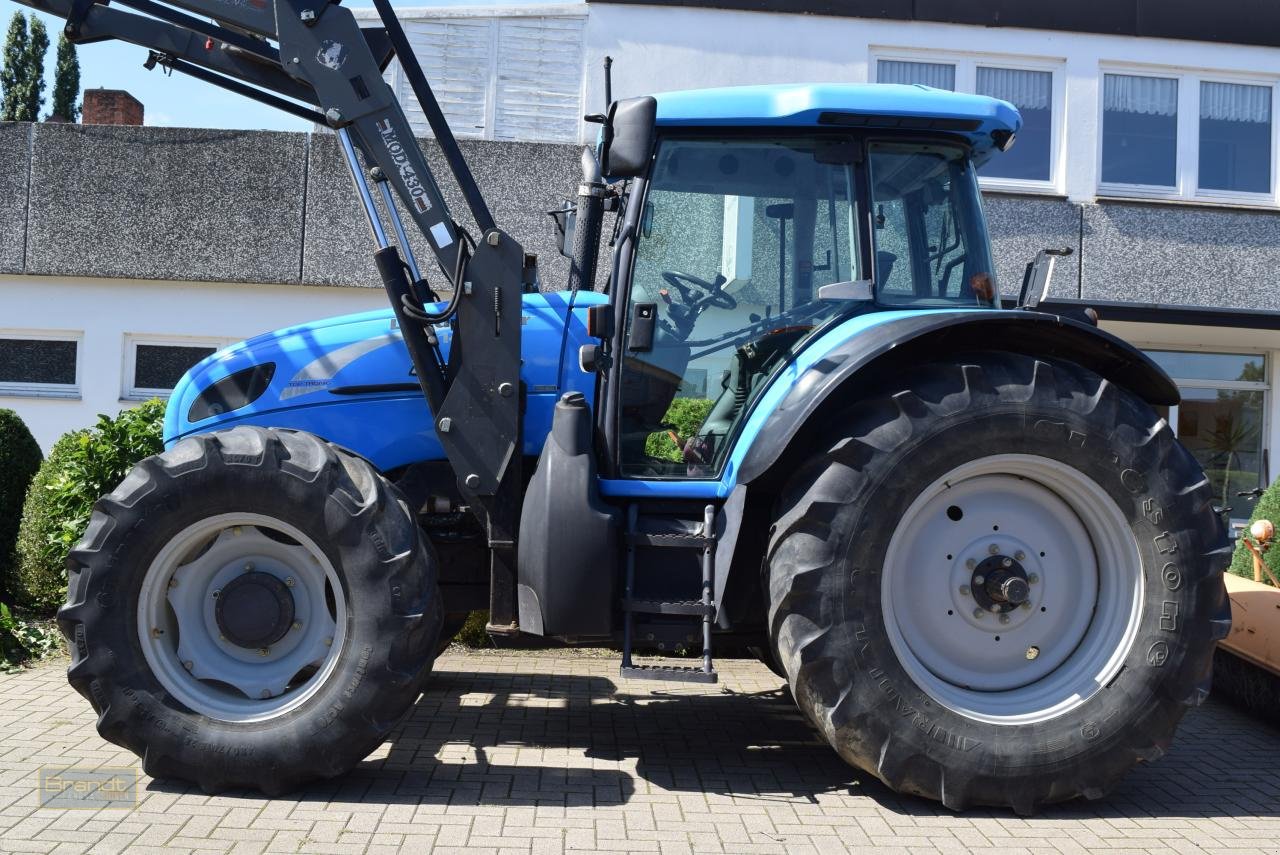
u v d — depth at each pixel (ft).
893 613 11.92
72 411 27.09
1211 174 30.25
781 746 14.06
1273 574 18.44
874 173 13.33
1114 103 29.86
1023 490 12.41
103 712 11.65
